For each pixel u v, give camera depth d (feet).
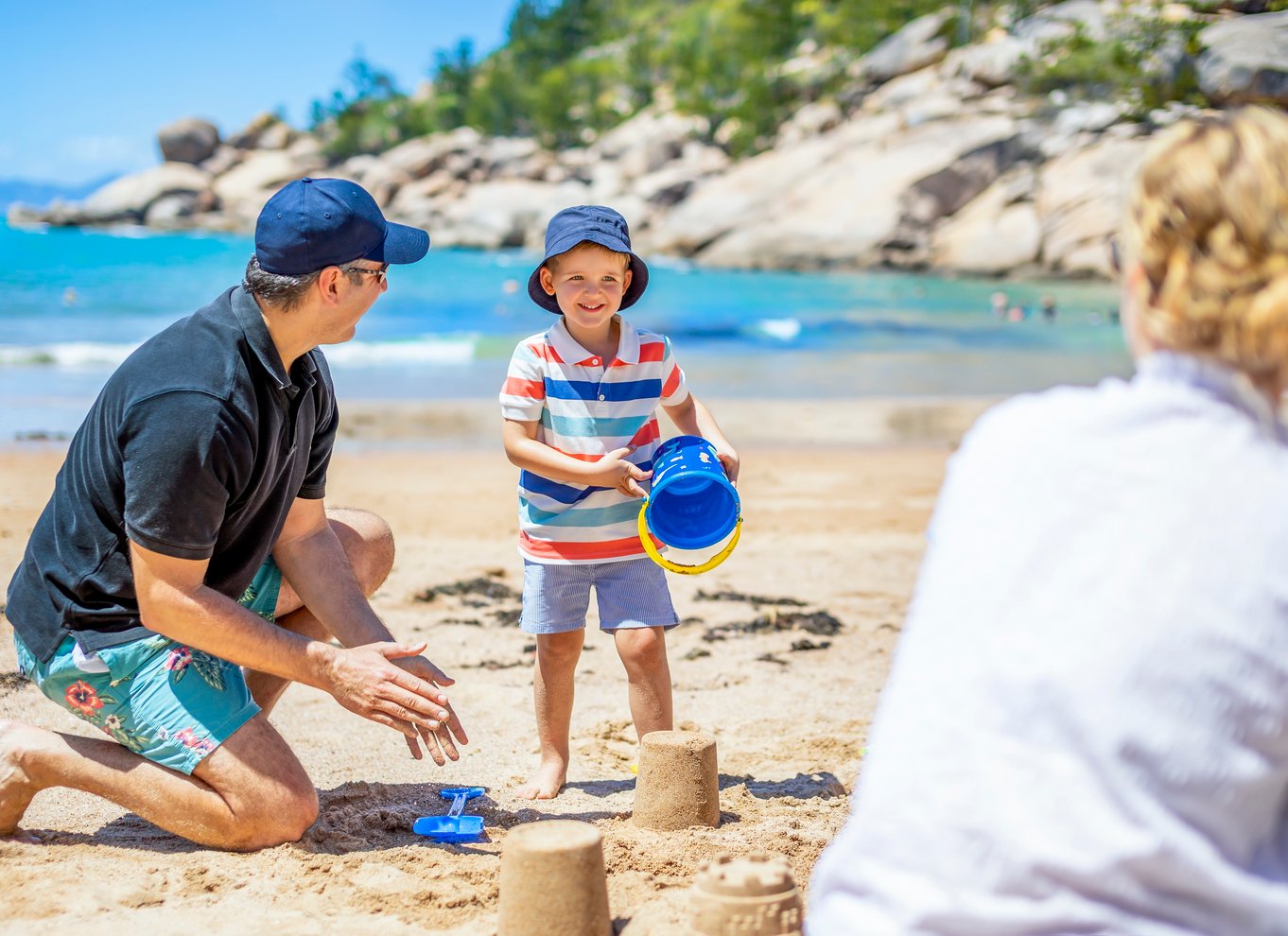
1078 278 128.36
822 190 158.92
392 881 9.20
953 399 45.47
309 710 13.94
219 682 9.85
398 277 121.80
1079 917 4.47
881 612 18.76
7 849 9.58
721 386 48.49
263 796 9.62
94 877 9.12
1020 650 4.58
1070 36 63.52
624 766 12.58
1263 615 4.36
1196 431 4.58
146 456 8.98
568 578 11.73
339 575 11.03
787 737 13.42
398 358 54.80
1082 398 4.87
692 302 98.89
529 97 351.87
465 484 28.60
